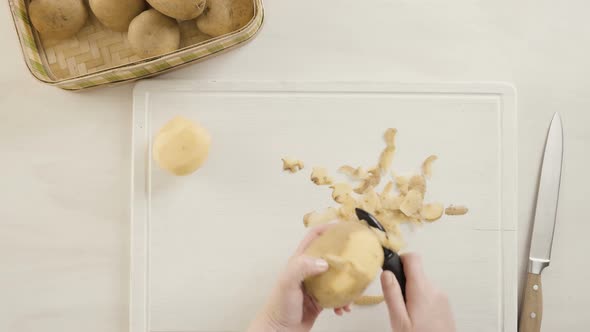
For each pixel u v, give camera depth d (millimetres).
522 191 752
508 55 757
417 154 741
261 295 731
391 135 740
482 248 736
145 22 659
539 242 734
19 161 745
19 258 741
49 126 747
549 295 752
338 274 541
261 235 733
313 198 736
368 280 551
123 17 677
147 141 731
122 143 750
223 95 738
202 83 736
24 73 748
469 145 741
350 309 725
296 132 740
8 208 743
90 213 746
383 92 741
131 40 670
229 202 735
